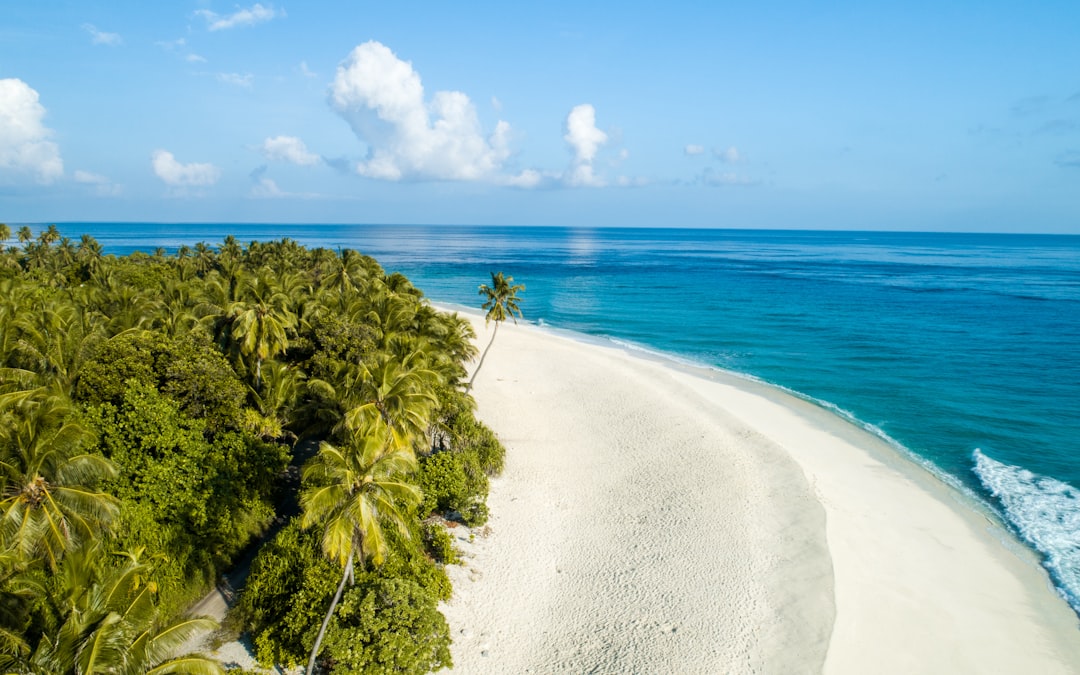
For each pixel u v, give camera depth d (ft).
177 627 52.60
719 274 584.81
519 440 148.97
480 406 172.76
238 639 78.38
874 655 80.12
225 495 92.89
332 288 223.92
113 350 104.83
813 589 92.32
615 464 135.74
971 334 280.72
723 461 135.33
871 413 172.55
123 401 93.71
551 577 95.66
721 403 179.11
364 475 72.23
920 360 234.17
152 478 86.84
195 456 92.99
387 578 79.82
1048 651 82.17
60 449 66.64
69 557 60.75
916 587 94.27
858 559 100.48
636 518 112.57
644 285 491.72
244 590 83.71
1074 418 168.14
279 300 165.07
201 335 130.21
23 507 64.69
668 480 127.03
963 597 92.38
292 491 115.55
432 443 134.21
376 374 96.84
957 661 79.87
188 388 103.19
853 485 127.03
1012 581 96.63
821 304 379.14
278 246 344.08
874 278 540.11
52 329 121.08
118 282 231.71
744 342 269.64
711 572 96.12
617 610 87.97
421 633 72.33
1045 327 295.89
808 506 116.37
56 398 71.36
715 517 111.96
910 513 116.26
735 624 84.89
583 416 166.81
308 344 142.82
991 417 168.66
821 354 245.65
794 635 82.89
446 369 136.15
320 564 79.41
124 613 52.49
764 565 98.02
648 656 79.10
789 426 160.97
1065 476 132.57
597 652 79.97
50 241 357.82
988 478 131.34
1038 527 112.06
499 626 84.17
